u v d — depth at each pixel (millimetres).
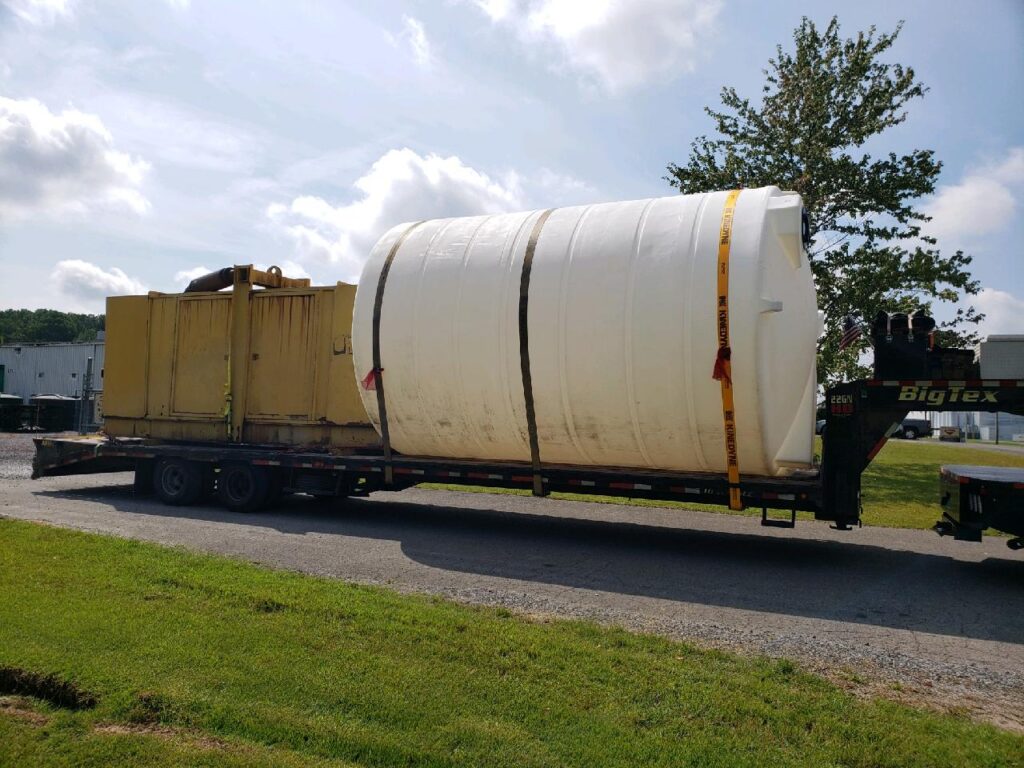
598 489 9289
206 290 13430
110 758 3381
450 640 4957
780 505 8453
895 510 13391
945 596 7172
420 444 10242
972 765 3480
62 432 33281
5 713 3893
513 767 3330
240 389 12625
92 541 7969
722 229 8078
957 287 17625
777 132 18422
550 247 8961
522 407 9023
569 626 5527
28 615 5219
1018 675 5004
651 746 3564
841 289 17609
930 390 8023
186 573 6555
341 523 10836
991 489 7902
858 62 17719
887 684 4715
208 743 3545
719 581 7637
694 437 8289
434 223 10422
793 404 8617
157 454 12328
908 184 17359
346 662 4504
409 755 3404
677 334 7984
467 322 9188
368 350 9977
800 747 3619
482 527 10727
